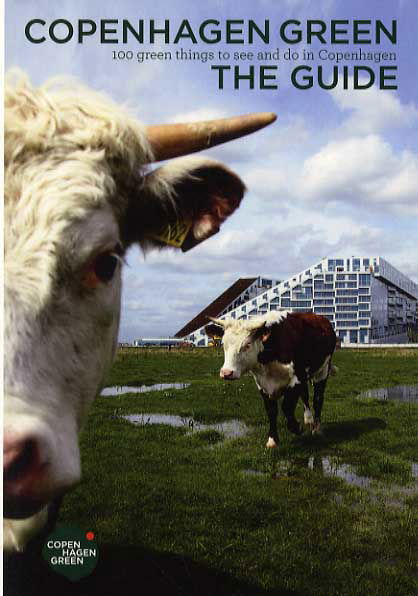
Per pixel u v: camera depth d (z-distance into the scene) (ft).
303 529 12.18
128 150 6.91
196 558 10.90
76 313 5.87
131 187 7.16
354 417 22.30
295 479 15.21
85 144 6.59
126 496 13.80
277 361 18.24
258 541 11.66
